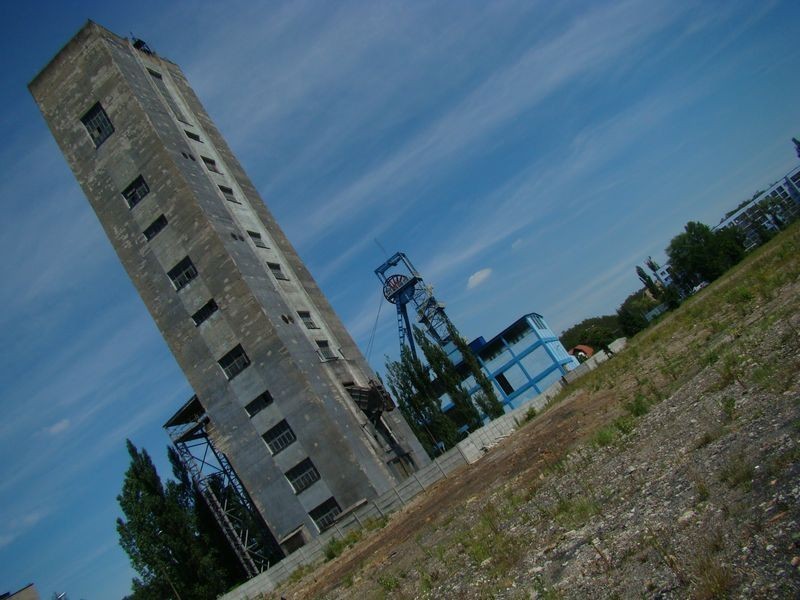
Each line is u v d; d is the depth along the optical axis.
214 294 46.53
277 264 52.00
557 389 51.91
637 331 78.75
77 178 50.91
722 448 11.03
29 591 49.06
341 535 38.09
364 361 53.59
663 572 8.20
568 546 11.45
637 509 10.93
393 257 82.69
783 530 7.37
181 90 57.56
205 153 54.03
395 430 51.88
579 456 18.70
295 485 43.75
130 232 49.06
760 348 16.11
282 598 28.70
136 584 47.22
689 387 17.91
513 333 77.38
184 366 47.19
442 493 31.61
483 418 67.69
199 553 47.22
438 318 80.25
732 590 6.91
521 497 18.03
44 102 52.31
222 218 49.34
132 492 49.06
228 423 45.75
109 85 50.28
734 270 61.56
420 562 18.97
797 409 10.59
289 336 46.00
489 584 12.38
